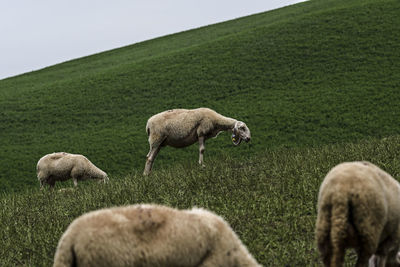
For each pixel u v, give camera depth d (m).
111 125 40.44
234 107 39.62
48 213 11.67
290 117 35.53
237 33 60.66
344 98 37.12
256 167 14.62
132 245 4.85
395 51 43.72
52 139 38.59
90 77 54.66
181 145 17.12
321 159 13.82
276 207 9.95
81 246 4.77
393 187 6.30
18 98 49.66
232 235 5.35
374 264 6.72
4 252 9.20
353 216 5.86
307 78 42.66
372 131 31.11
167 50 65.81
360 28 49.66
